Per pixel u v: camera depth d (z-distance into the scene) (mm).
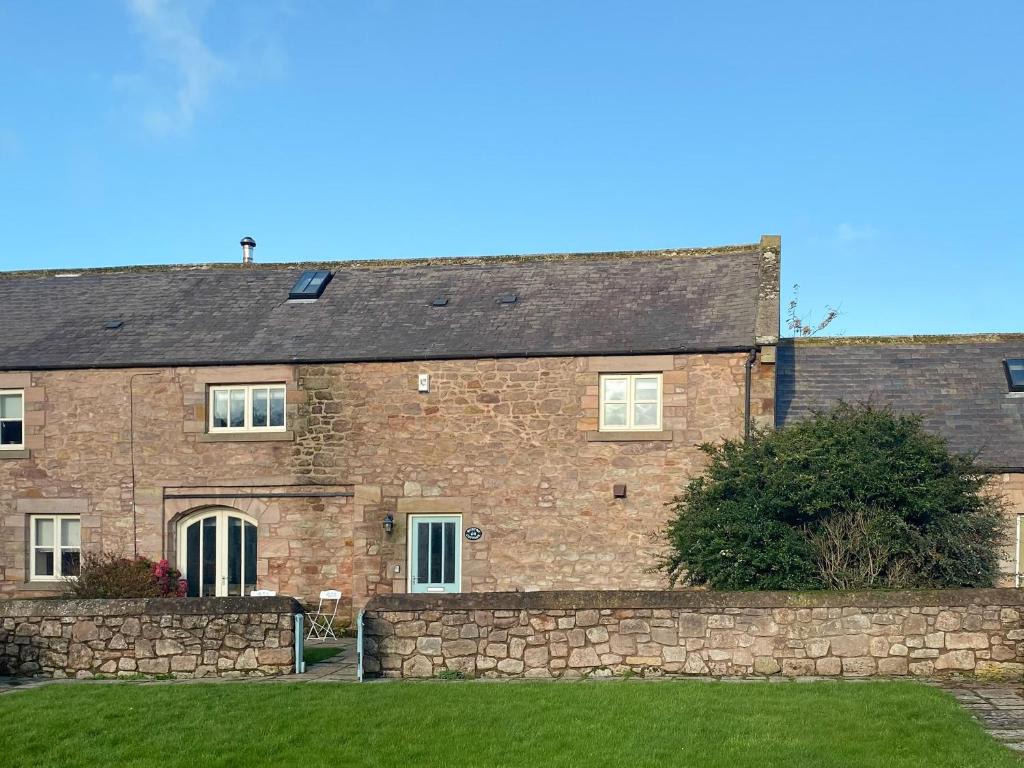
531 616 11203
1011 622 10711
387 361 16984
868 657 10820
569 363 16516
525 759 7875
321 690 10430
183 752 8281
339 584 16859
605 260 19906
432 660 11250
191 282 20750
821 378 17859
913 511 12398
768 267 17703
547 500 16406
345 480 16969
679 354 16188
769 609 10953
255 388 17500
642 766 7625
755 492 12898
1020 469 15523
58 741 8703
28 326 19297
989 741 8078
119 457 17469
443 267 20406
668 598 11070
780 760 7668
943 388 17312
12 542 17547
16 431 17938
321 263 20984
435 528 16828
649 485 16141
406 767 7773
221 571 17359
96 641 11820
